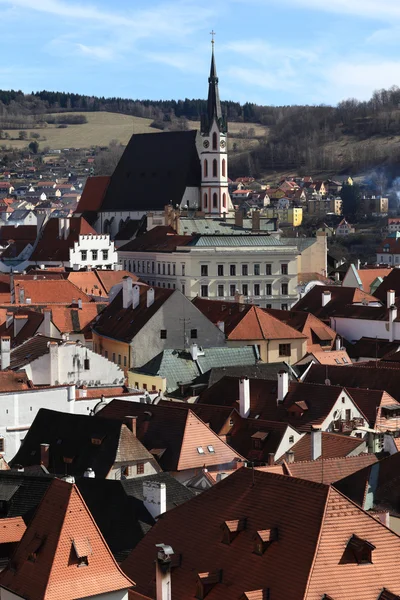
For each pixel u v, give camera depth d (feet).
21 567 492.95
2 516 568.82
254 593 449.48
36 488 577.43
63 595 476.13
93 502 628.69
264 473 504.43
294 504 477.36
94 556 489.67
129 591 496.64
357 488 618.03
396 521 590.55
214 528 499.10
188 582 483.92
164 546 469.16
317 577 446.60
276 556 463.83
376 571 454.40
